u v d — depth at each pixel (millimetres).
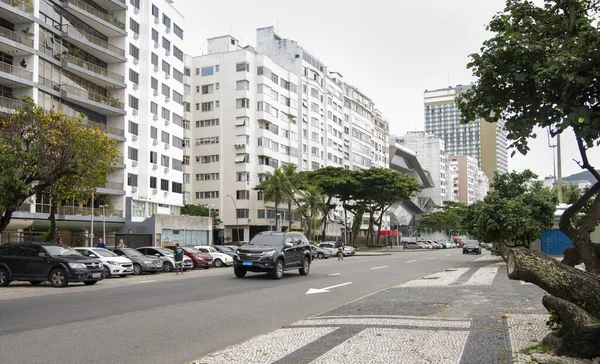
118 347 7805
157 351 7582
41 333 8836
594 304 6082
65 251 19656
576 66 6691
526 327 8281
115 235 44250
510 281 17391
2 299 13992
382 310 10805
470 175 168875
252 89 68438
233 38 73625
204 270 30344
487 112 7969
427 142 145375
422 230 117188
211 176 67812
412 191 73750
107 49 45156
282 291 15875
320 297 14445
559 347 6254
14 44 35469
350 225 93750
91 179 23953
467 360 6234
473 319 9328
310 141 80438
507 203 27406
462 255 50469
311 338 7852
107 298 13844
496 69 7582
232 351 7059
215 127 68125
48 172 22578
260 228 68250
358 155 98875
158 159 52625
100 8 47469
